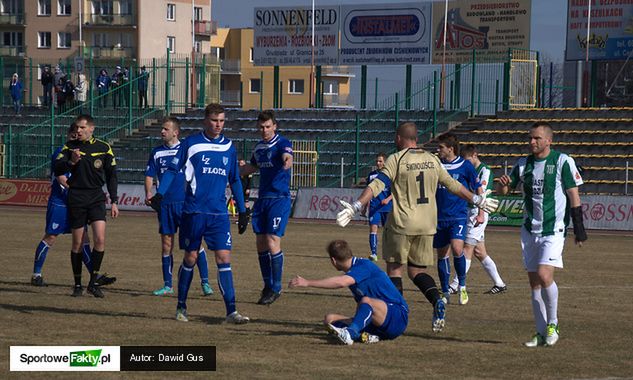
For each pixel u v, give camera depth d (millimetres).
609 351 18828
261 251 25328
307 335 19984
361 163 77625
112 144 87375
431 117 82562
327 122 85000
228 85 177375
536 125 19469
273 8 99188
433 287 20500
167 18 173375
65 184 25469
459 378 16109
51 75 95312
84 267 33094
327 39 97000
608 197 58969
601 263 38188
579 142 74125
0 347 18078
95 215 25656
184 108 95250
